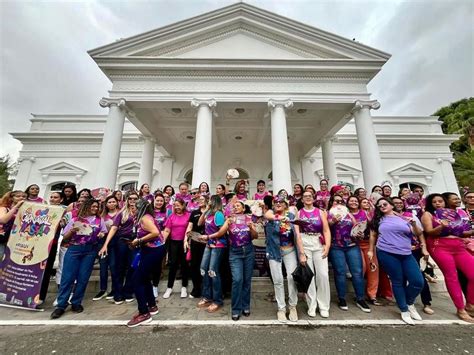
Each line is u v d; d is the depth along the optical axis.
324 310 3.44
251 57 9.17
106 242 3.90
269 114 8.89
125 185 13.36
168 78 8.56
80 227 3.76
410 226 3.51
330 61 8.45
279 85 8.63
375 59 8.45
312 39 8.98
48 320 3.30
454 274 3.48
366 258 4.13
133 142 13.73
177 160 13.28
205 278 3.88
